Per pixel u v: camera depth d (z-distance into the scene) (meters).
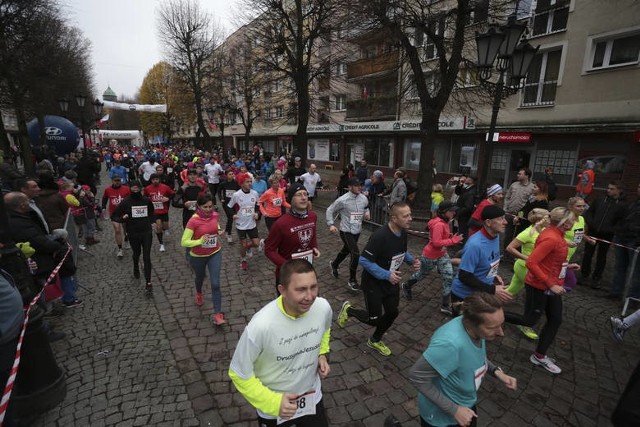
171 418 2.95
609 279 6.55
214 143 54.84
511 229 7.53
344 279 6.20
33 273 4.18
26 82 15.23
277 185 7.37
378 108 23.23
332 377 3.50
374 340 3.95
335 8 12.60
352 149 28.14
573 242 4.70
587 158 13.92
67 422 2.90
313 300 1.86
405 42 10.77
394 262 3.63
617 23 12.62
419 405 2.24
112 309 4.98
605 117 13.16
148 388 3.32
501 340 4.25
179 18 27.56
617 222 5.79
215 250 4.64
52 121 22.55
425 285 5.96
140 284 5.92
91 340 4.16
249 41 16.47
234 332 4.37
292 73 14.67
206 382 3.41
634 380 2.09
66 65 19.14
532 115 15.50
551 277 3.56
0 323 2.33
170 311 4.93
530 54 6.75
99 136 48.44
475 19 12.23
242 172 9.85
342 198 5.89
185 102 34.41
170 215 12.13
